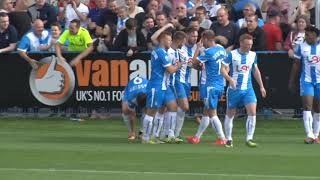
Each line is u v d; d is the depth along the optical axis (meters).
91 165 36.97
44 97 57.56
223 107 55.47
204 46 44.91
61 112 57.72
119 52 56.16
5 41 57.16
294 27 55.41
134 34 55.91
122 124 55.22
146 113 45.62
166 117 46.25
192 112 56.41
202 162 38.06
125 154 40.75
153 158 39.34
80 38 56.50
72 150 42.19
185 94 47.06
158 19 55.12
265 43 55.38
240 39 43.97
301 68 46.44
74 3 61.19
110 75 56.62
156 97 45.16
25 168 36.00
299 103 55.41
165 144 45.41
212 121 45.31
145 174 34.25
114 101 56.97
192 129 53.31
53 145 44.44
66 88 57.22
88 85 56.97
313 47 45.69
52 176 33.72
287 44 55.41
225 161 38.41
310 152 41.88
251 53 44.06
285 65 54.97
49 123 55.62
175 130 47.12
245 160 38.78
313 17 59.09
